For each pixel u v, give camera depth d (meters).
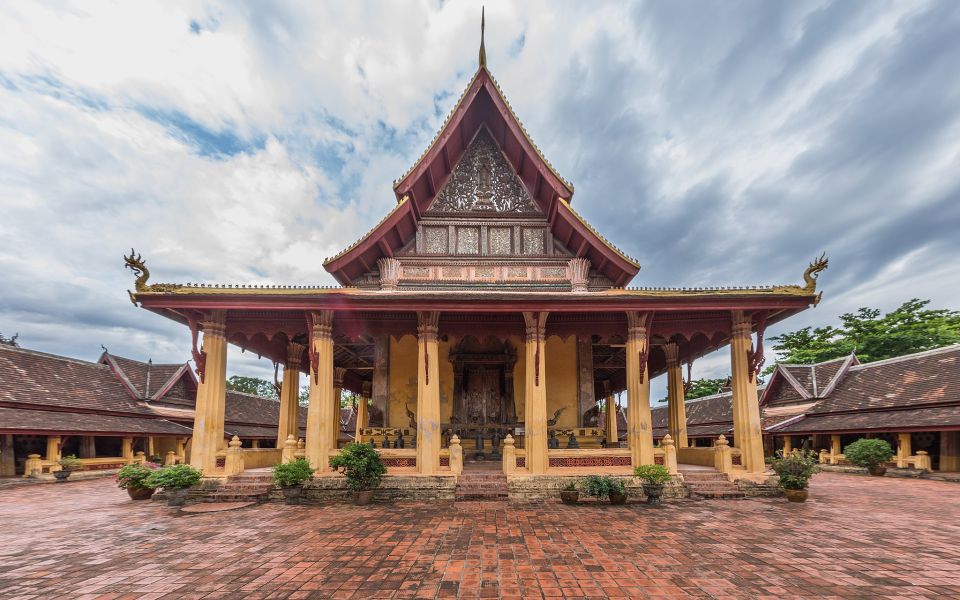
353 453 12.38
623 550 7.86
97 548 8.12
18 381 22.53
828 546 8.11
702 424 36.59
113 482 20.47
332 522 10.00
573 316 14.74
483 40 17.59
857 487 16.67
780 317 14.86
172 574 6.73
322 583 6.35
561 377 17.88
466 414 18.30
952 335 36.62
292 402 18.00
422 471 13.20
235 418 32.69
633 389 13.80
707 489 13.23
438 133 17.30
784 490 12.76
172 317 14.39
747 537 8.72
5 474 20.28
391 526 9.61
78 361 27.77
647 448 13.36
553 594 5.96
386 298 13.27
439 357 18.23
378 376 18.02
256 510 11.44
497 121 18.67
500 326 14.87
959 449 20.06
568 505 11.90
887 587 6.19
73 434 21.84
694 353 18.14
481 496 12.59
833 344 42.31
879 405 23.86
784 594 5.96
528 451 13.44
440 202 18.52
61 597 5.92
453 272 17.53
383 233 16.50
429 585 6.27
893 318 40.22
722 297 13.30
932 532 9.16
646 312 13.99
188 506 12.09
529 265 17.67
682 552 7.74
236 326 14.19
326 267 16.38
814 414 27.33
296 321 14.23
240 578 6.54
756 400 14.10
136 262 12.88
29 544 8.45
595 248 16.89
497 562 7.22
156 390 29.86
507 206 18.55
